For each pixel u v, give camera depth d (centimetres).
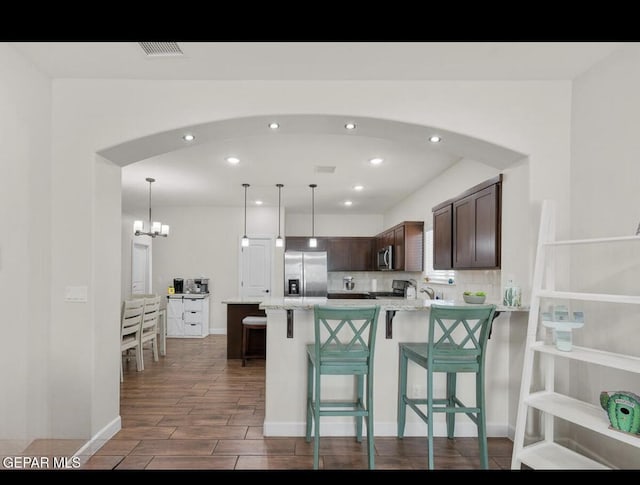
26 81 240
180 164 453
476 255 344
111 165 292
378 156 419
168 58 240
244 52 234
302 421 294
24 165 238
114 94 270
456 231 389
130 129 269
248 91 271
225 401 368
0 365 216
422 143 306
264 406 355
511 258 295
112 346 290
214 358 555
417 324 302
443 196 484
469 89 274
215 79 269
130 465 245
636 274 212
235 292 764
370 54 236
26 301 239
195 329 725
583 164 257
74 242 265
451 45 226
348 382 296
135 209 753
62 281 264
